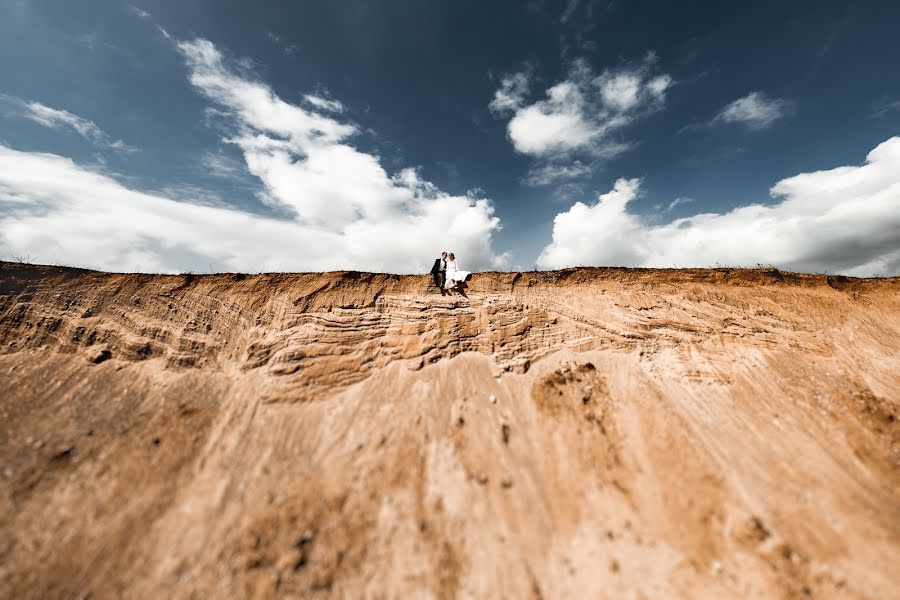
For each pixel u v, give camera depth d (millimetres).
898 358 17922
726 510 11477
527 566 10656
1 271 18000
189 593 9555
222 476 12500
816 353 18062
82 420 13953
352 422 14898
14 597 9117
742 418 14906
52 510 10953
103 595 9391
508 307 20656
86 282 19156
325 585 9945
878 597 9266
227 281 20422
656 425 14609
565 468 13453
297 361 17094
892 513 11078
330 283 20688
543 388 16844
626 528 11477
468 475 13008
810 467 12750
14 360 15930
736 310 20625
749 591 9633
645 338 19234
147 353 17312
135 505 11398
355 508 11820
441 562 10609
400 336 18828
